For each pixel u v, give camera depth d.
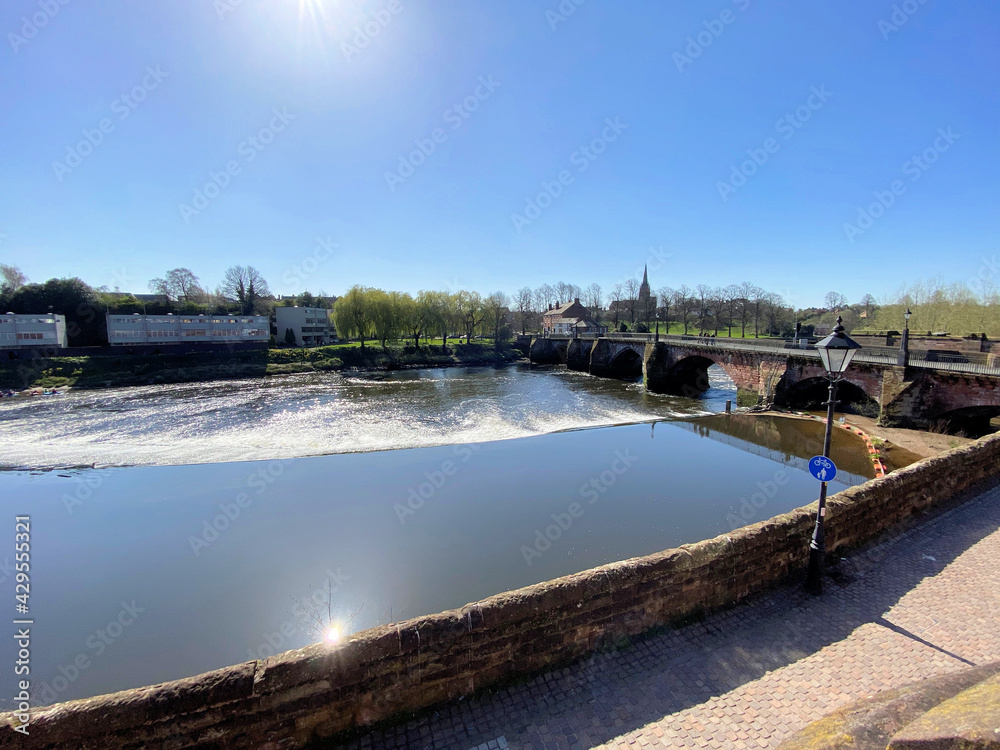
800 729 5.02
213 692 4.49
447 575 12.95
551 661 6.02
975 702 3.43
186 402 42.03
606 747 4.88
